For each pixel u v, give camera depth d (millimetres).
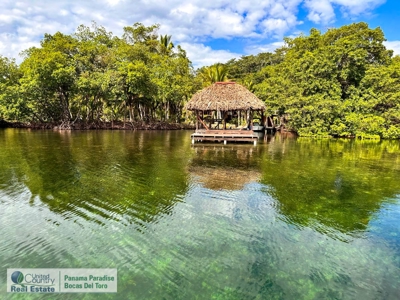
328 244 4551
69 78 25109
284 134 24578
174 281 3572
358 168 10008
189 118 36781
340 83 23312
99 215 5469
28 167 9398
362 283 3611
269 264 3971
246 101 16594
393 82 21266
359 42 22344
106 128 29547
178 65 34312
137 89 27203
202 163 10617
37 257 4055
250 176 8633
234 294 3357
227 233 4832
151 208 5855
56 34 27734
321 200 6531
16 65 28312
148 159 11320
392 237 4816
